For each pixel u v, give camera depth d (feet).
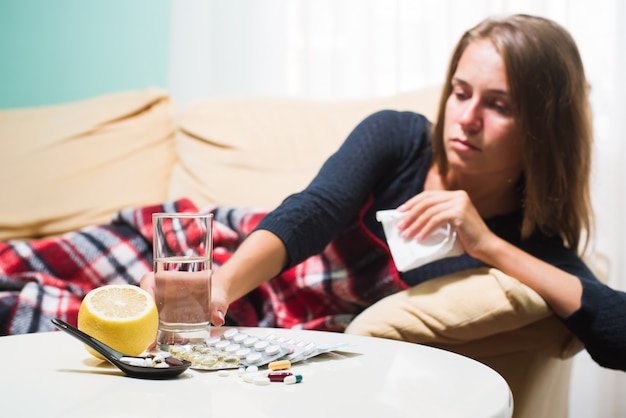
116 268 4.81
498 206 4.42
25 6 8.41
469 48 4.10
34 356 2.61
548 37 4.08
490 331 3.46
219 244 4.77
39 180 6.26
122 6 8.30
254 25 7.91
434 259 3.72
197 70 8.04
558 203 4.21
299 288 4.50
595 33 6.95
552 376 4.02
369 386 2.21
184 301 2.58
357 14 7.69
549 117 4.07
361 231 4.33
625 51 6.79
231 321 4.40
